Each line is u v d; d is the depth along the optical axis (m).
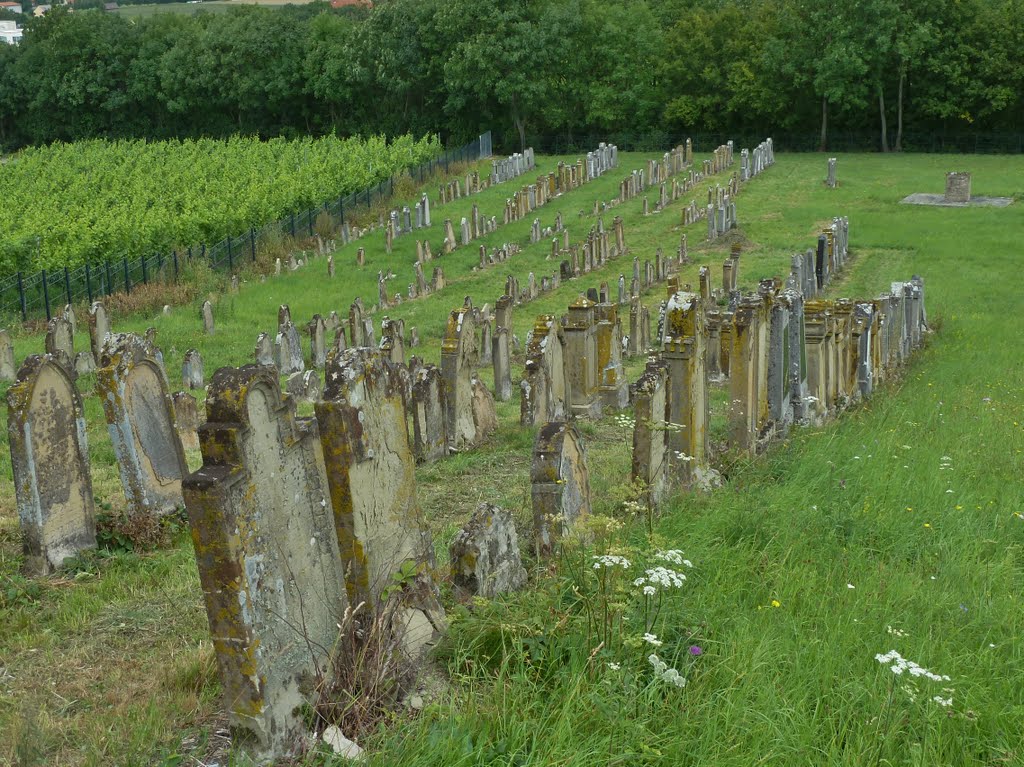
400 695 7.49
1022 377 21.78
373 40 82.00
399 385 8.37
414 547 8.51
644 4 82.81
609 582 8.23
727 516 10.45
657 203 52.25
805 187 57.75
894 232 44.38
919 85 75.75
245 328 29.73
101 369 12.05
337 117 88.62
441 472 14.12
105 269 36.22
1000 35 72.62
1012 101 73.50
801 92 78.06
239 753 6.77
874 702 7.17
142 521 11.92
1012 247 41.09
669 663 7.67
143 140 84.38
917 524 11.04
